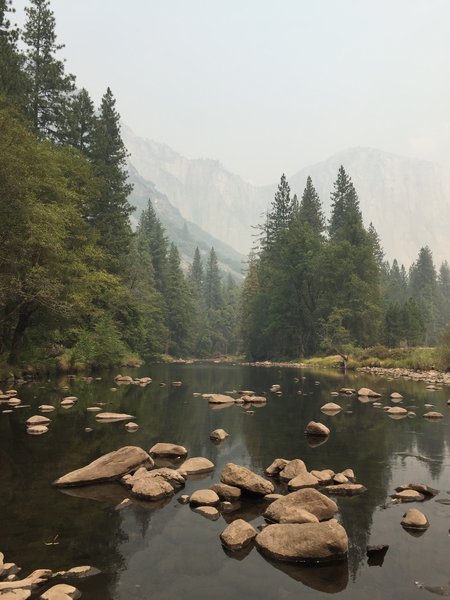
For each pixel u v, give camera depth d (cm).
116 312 4691
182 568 500
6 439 1118
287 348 7275
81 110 4503
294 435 1249
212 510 673
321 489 779
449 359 3759
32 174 2466
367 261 6166
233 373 4069
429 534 595
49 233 2305
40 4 3941
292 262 6906
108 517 646
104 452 1011
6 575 476
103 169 4450
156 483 758
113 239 4512
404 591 456
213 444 1134
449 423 1442
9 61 3234
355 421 1476
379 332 6250
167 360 8244
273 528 568
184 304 9975
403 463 966
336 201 8450
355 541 574
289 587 462
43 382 2558
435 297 12962
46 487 781
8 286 2259
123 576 480
